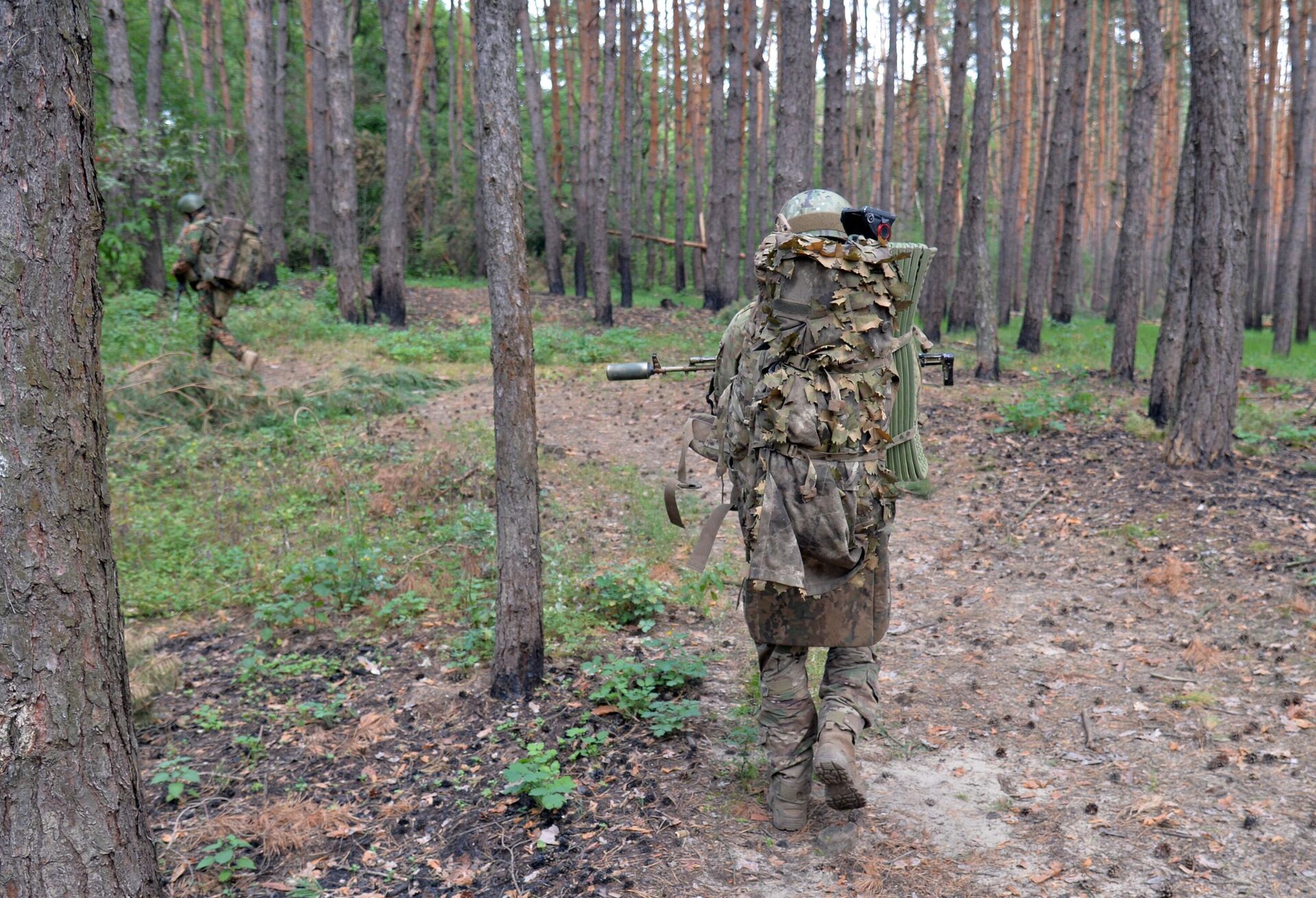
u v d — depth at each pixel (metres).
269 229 22.75
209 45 26.84
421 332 16.80
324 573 5.82
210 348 10.98
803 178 10.00
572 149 35.78
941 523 7.25
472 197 34.03
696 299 30.36
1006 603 5.46
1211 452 7.95
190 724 4.29
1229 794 3.24
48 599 1.95
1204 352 7.88
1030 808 3.23
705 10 30.12
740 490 2.93
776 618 2.95
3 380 1.91
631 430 10.69
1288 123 23.53
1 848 1.94
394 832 3.28
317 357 13.99
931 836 3.07
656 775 3.46
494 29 3.85
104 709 2.05
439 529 6.87
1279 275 20.38
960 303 21.28
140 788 2.17
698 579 5.68
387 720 4.14
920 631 5.08
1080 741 3.72
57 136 1.95
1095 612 5.23
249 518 7.31
